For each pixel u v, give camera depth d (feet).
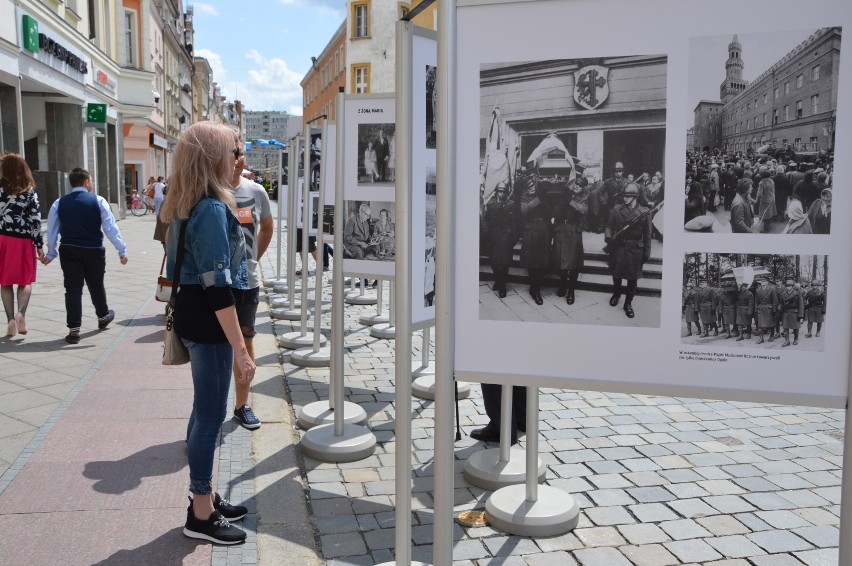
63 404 18.90
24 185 26.27
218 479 14.55
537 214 7.93
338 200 16.22
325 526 12.77
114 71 102.94
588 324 7.91
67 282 26.25
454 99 7.94
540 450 16.62
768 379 7.44
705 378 7.63
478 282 8.13
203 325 11.59
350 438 16.29
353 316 34.04
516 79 7.85
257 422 17.70
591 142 7.73
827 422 18.86
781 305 7.34
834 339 7.24
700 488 14.48
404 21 9.41
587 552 11.90
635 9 7.48
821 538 12.40
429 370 23.07
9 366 22.74
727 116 7.34
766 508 13.57
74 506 12.99
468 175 8.07
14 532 12.00
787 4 7.07
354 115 16.30
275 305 36.22
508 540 12.31
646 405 20.27
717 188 7.41
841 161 7.06
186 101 230.27
